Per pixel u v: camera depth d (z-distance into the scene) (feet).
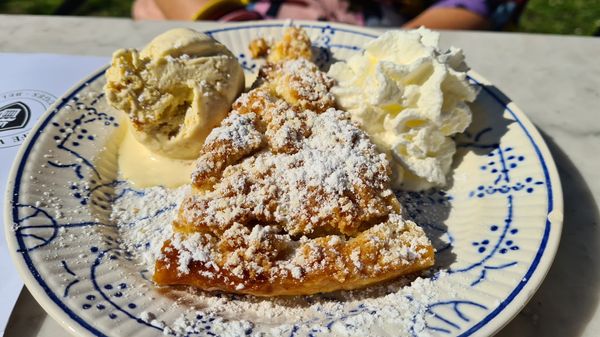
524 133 0.63
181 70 0.62
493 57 0.83
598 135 0.70
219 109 0.64
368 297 0.49
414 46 0.64
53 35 0.86
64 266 0.48
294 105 0.63
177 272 0.48
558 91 0.77
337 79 0.67
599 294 0.51
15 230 0.50
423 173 0.61
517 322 0.49
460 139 0.67
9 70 0.75
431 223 0.57
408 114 0.62
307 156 0.55
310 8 1.00
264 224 0.52
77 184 0.59
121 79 0.60
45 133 0.62
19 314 0.48
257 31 0.81
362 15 1.00
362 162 0.55
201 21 0.89
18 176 0.56
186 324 0.44
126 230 0.57
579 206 0.61
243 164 0.56
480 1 0.98
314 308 0.48
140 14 1.09
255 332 0.44
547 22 1.45
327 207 0.51
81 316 0.43
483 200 0.58
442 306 0.45
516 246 0.50
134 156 0.66
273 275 0.47
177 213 0.54
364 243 0.50
